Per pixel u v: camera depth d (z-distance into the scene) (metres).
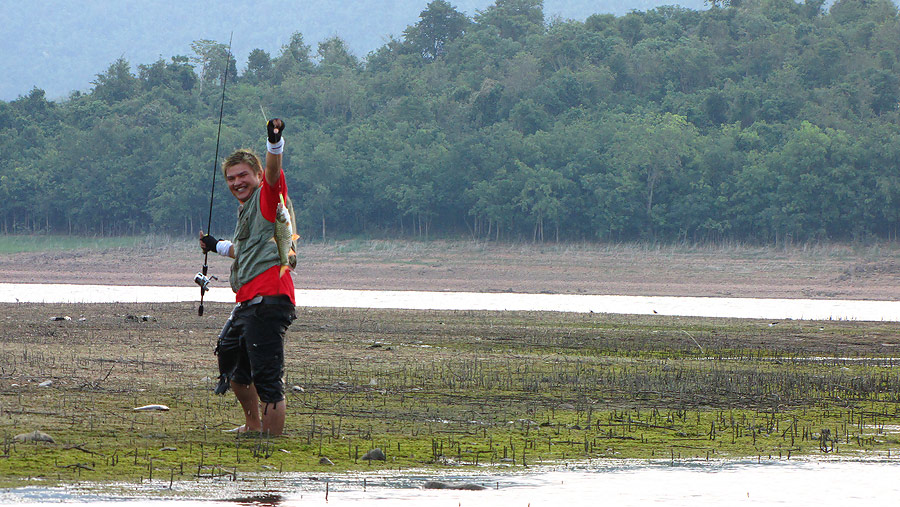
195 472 20.31
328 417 28.06
